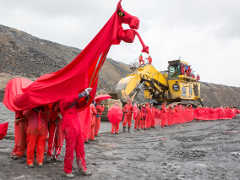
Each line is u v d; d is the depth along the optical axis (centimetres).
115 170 495
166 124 1786
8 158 539
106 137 1059
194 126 1700
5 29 7756
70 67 450
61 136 550
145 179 435
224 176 456
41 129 484
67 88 449
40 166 489
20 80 597
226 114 2586
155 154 685
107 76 7731
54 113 518
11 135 861
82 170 446
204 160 598
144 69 2281
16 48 6738
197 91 3012
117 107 1227
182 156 653
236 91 11900
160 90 2623
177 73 2717
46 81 475
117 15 452
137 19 443
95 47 443
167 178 443
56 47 8519
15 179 398
